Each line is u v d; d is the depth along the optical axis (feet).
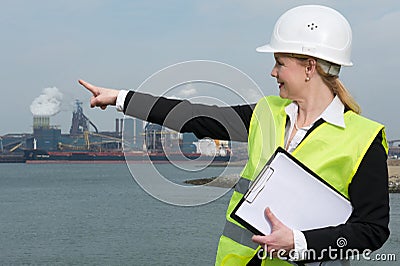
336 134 9.55
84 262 90.02
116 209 171.22
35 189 273.95
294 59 9.53
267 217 9.09
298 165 9.30
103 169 574.97
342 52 9.50
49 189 273.33
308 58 9.46
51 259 93.71
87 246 103.71
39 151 645.10
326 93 9.73
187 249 94.99
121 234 115.75
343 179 9.46
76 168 591.78
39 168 602.03
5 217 156.25
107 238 111.86
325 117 9.63
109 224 134.00
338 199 9.29
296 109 10.00
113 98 10.14
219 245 10.07
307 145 9.55
